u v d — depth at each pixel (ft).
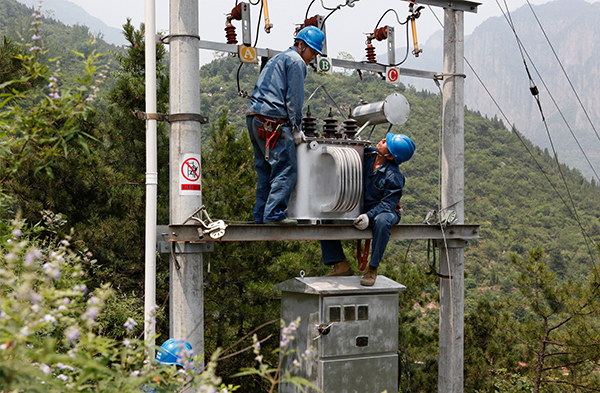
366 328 14.87
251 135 14.87
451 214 18.19
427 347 38.88
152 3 14.10
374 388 14.88
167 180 34.35
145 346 6.89
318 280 15.35
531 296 42.96
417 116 556.92
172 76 14.46
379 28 19.81
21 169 28.40
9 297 5.79
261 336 32.35
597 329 39.65
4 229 10.28
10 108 7.34
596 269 39.68
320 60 17.88
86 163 30.40
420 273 37.93
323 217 14.76
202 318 14.03
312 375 14.48
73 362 5.66
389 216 15.02
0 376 5.24
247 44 15.98
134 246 32.89
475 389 40.55
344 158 14.52
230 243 31.58
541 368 42.14
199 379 6.73
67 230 29.73
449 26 20.03
